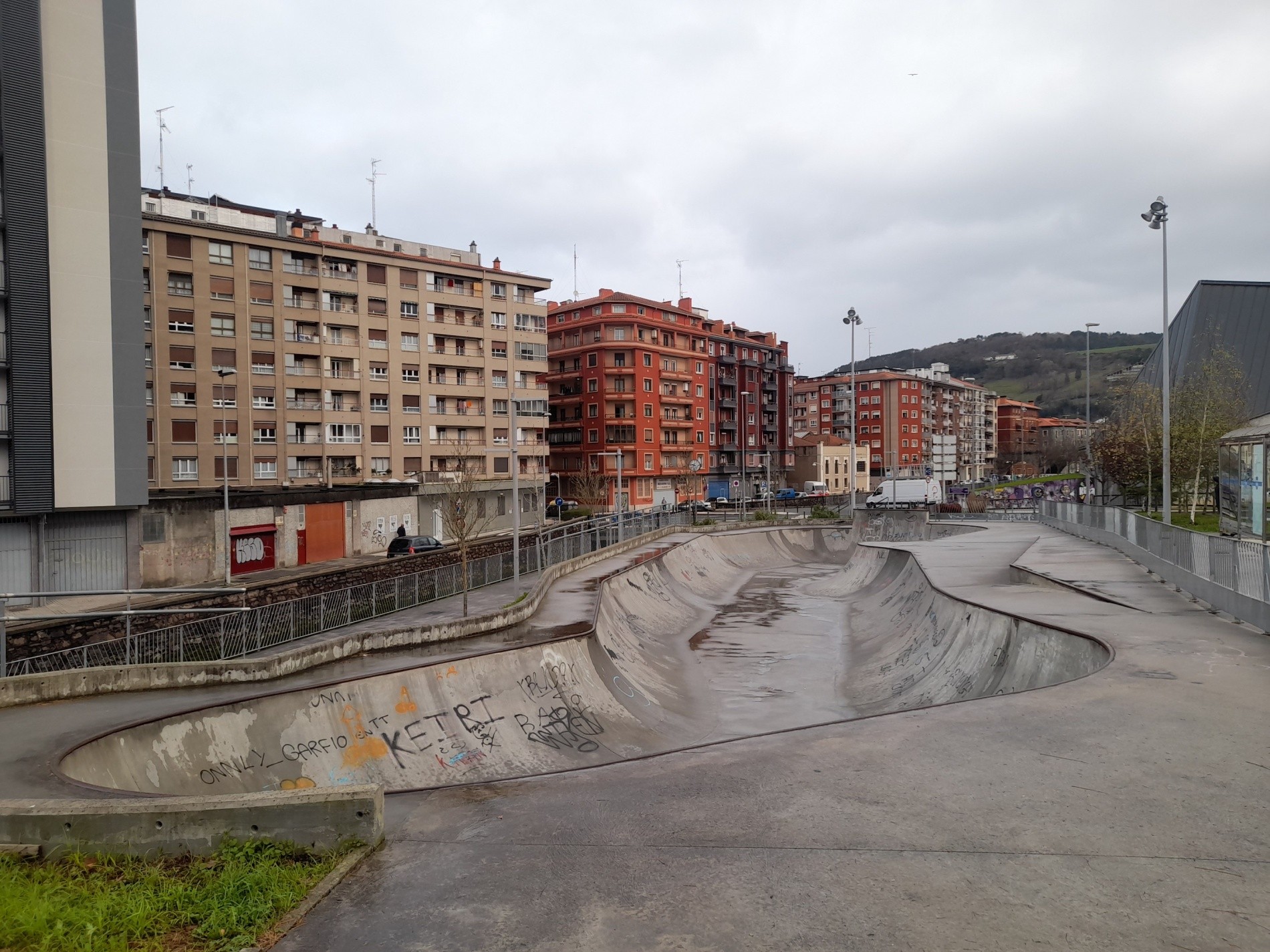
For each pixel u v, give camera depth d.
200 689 13.73
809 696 20.30
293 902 5.04
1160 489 40.69
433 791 7.28
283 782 12.05
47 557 26.50
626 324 75.12
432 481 51.06
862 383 120.62
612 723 17.06
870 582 35.38
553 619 22.12
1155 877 5.23
